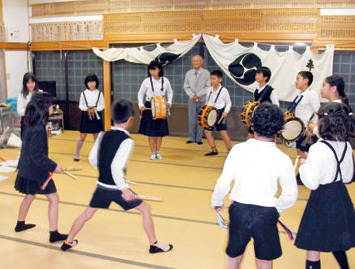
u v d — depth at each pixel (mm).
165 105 6016
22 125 5211
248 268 3004
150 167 5875
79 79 8852
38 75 9164
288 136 4652
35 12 8922
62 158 6359
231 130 7957
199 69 7379
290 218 3980
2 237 3488
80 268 2986
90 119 5945
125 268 2990
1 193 4621
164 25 7906
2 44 8414
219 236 3557
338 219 2371
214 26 7609
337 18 7012
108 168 2811
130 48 8188
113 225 3777
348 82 7203
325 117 2381
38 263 3051
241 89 7754
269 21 7320
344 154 2396
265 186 2133
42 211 4105
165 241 3447
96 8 8352
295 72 7207
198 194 4684
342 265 2584
